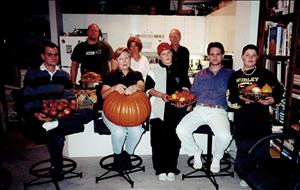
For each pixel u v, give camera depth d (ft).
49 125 6.98
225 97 8.08
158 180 8.27
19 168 9.10
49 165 9.27
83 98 9.50
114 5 15.83
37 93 7.69
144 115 7.20
